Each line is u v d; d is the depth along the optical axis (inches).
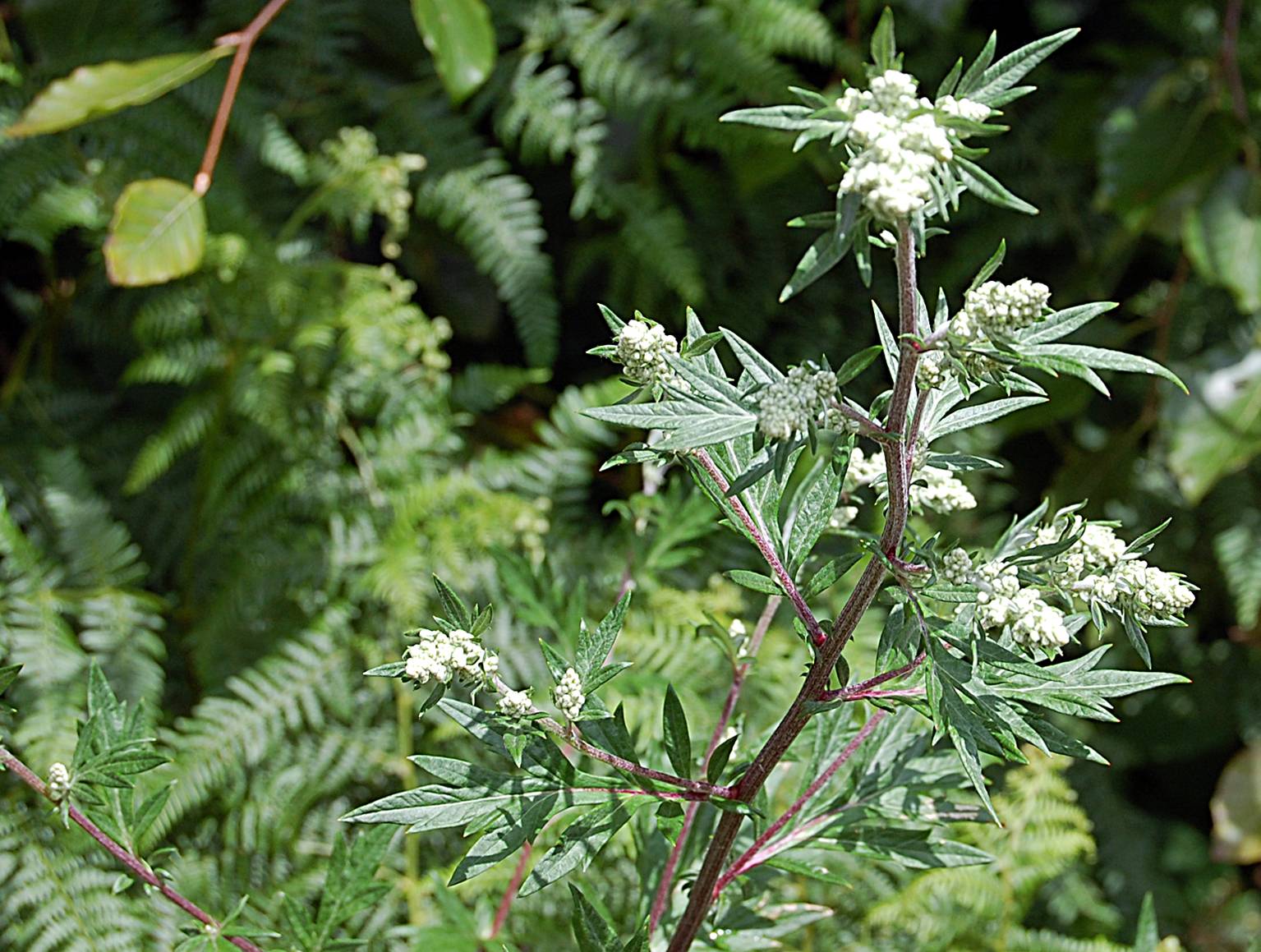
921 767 53.7
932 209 46.3
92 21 86.7
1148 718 99.9
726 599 71.1
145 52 86.7
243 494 79.4
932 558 48.4
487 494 74.8
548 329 86.7
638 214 89.6
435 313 100.4
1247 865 106.3
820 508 51.3
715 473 50.4
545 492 78.8
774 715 66.8
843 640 49.6
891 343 49.5
